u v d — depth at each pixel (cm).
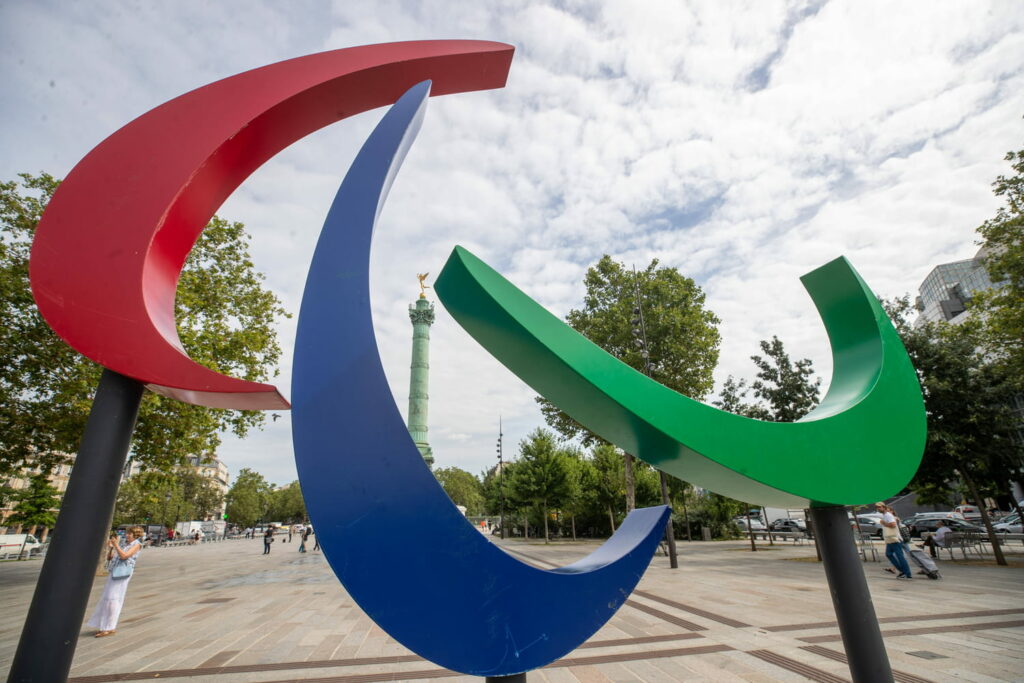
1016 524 2198
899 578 1104
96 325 262
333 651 598
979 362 1352
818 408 361
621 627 701
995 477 1369
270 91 313
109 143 289
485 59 360
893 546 1115
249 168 335
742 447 273
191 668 530
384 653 588
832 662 518
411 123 295
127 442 274
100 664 549
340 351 247
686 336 2298
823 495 287
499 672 235
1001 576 1090
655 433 262
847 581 301
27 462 1500
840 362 383
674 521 3034
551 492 2970
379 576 225
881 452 315
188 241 319
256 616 836
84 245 269
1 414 1337
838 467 297
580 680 476
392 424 240
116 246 272
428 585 230
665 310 2341
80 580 251
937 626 648
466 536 241
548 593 254
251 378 1631
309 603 974
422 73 350
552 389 282
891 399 333
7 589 1248
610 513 2923
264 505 8994
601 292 2506
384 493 233
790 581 1144
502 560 246
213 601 1009
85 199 276
